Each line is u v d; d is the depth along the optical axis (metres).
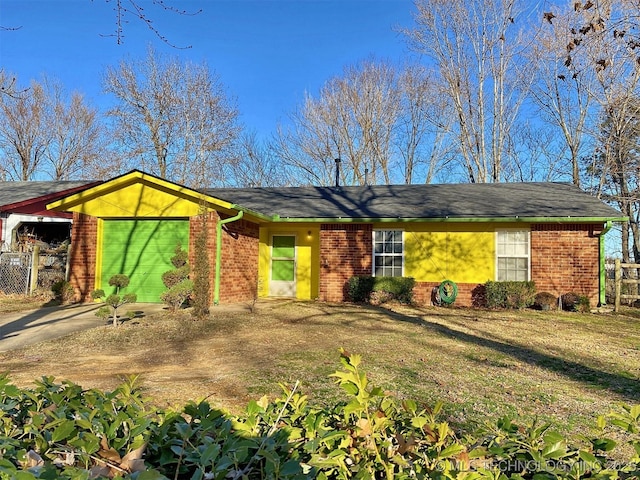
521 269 13.57
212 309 11.27
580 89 23.36
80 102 34.66
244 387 5.15
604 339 8.71
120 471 1.54
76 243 13.05
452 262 13.91
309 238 15.77
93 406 2.07
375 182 31.61
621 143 19.62
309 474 1.57
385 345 7.74
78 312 10.88
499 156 26.83
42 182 20.20
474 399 4.89
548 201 14.34
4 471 1.30
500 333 9.16
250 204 15.73
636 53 8.48
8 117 30.81
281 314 11.09
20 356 6.74
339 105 31.61
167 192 12.43
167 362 6.46
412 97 30.83
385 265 14.34
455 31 26.73
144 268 12.79
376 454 1.72
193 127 31.47
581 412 4.54
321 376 5.66
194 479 1.45
